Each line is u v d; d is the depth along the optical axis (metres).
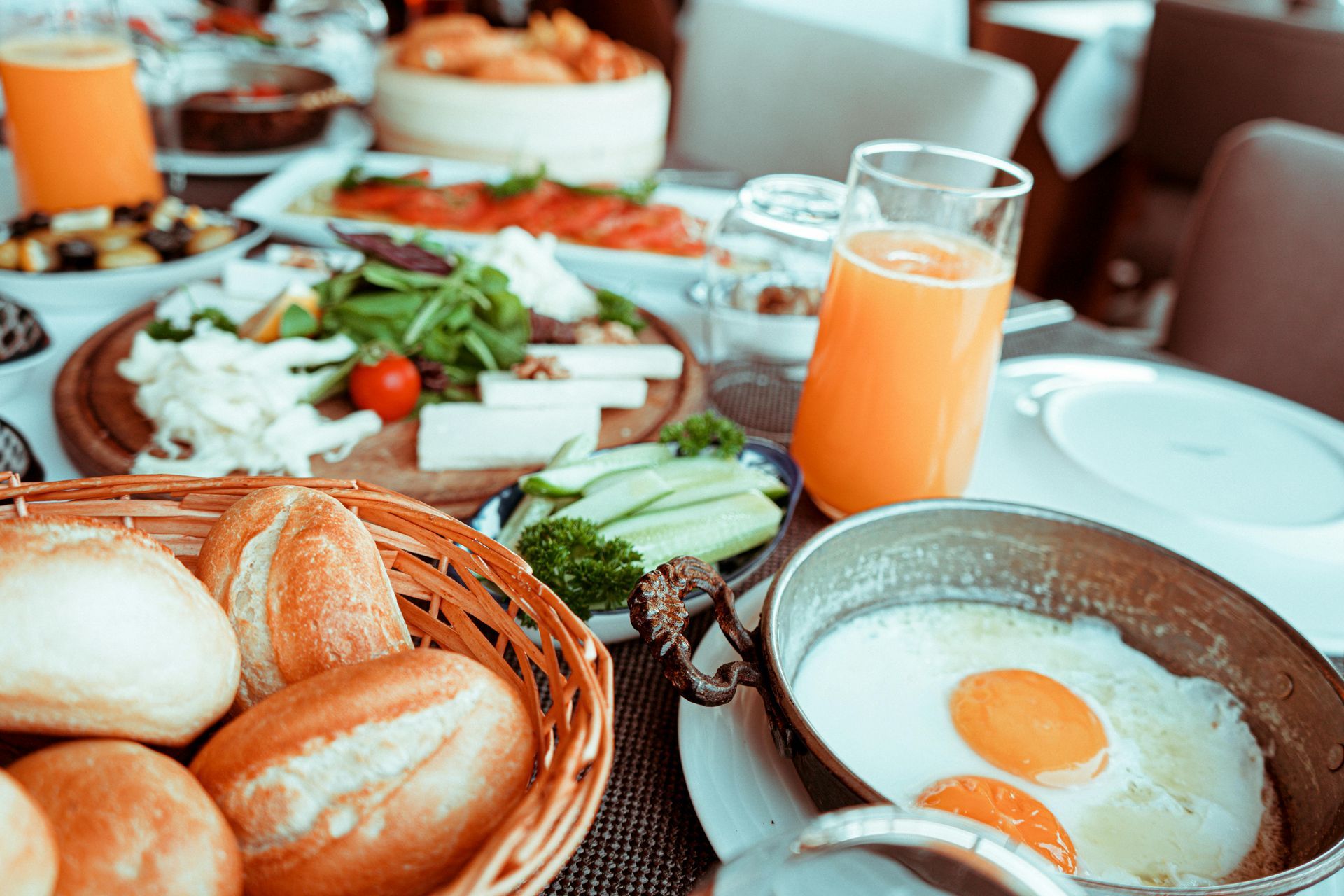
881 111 2.12
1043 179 3.79
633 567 0.73
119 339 1.15
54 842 0.40
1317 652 0.63
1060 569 0.77
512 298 1.17
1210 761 0.66
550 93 1.94
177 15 2.57
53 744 0.51
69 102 1.39
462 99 1.93
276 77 2.00
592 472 0.87
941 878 0.34
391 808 0.46
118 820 0.42
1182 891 0.45
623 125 2.03
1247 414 1.17
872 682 0.71
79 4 1.45
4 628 0.46
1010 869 0.34
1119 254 3.59
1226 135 3.10
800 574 0.67
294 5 2.49
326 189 1.72
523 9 4.06
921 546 0.76
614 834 0.60
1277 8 3.93
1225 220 1.71
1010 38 3.79
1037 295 3.99
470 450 0.96
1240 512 0.98
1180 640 0.73
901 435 0.88
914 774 0.64
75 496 0.66
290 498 0.62
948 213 0.83
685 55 2.54
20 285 1.18
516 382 1.07
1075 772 0.65
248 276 1.23
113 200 1.48
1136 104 3.46
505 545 0.81
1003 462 1.04
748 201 1.15
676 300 1.48
